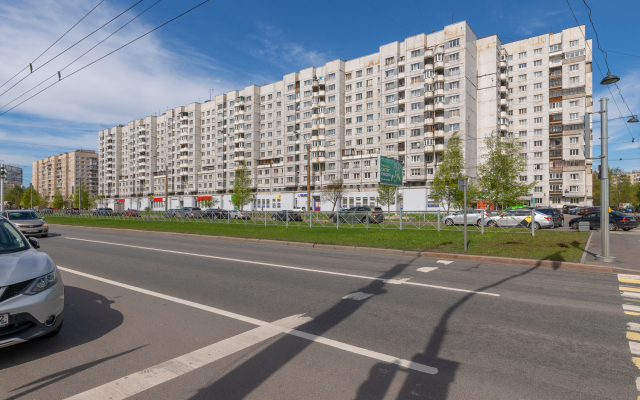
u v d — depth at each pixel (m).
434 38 58.84
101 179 123.56
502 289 6.39
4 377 3.19
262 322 4.60
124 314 4.93
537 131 64.19
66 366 3.39
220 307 5.25
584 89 61.88
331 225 20.19
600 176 9.52
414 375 3.20
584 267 8.52
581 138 62.31
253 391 2.93
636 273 7.94
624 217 20.73
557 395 2.87
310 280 7.10
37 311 3.52
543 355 3.62
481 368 3.33
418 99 59.88
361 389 2.95
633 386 3.01
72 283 6.84
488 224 20.23
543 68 63.91
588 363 3.44
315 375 3.19
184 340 4.00
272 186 79.50
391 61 63.38
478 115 60.28
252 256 10.45
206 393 2.90
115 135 117.62
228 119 88.44
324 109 71.44
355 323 4.56
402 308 5.21
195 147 95.12
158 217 33.00
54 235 18.25
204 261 9.47
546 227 20.84
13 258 3.89
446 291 6.22
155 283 6.83
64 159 143.25
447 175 29.78
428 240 13.54
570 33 62.78
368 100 67.25
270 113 81.69
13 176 53.56
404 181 61.12
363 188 65.38
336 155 69.19
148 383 3.07
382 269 8.34
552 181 64.38
